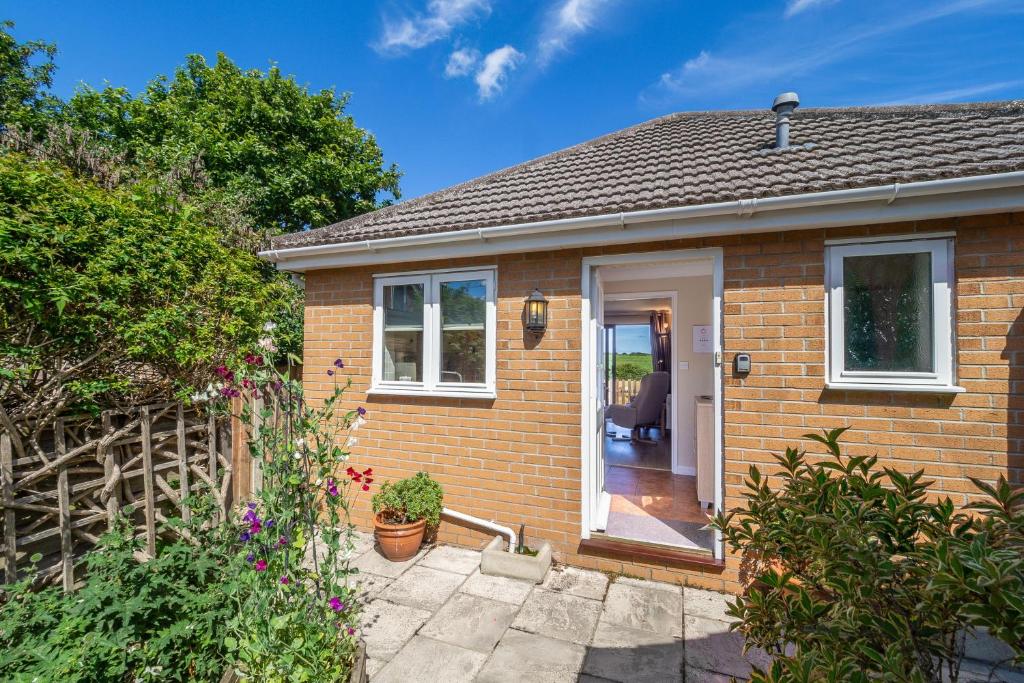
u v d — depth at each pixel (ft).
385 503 15.43
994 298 11.03
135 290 14.57
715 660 10.31
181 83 52.95
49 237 12.17
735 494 13.08
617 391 42.14
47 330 12.25
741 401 13.07
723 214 12.44
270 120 49.11
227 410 13.62
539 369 15.25
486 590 13.26
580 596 12.92
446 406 16.52
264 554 9.29
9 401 12.01
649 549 14.05
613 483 21.18
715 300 13.48
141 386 14.99
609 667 10.09
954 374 11.40
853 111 20.65
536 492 15.24
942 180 10.44
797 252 12.62
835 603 6.32
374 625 11.57
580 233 14.01
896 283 11.90
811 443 12.43
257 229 34.12
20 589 9.71
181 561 10.68
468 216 16.39
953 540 5.26
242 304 18.74
